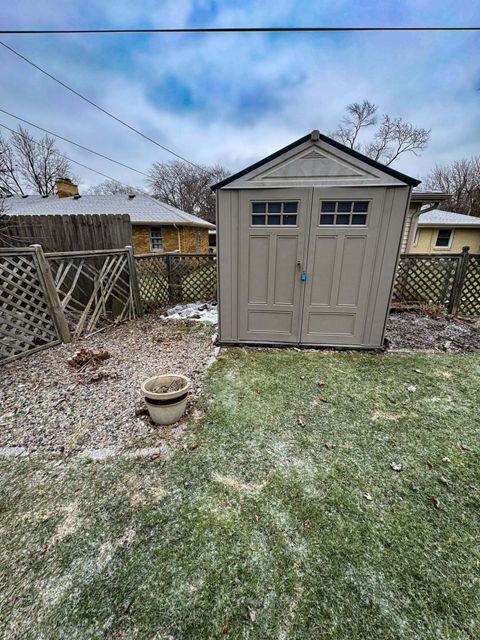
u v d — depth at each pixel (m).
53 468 1.92
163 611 1.18
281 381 3.01
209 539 1.46
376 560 1.36
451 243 12.85
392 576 1.29
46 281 3.70
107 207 12.49
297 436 2.21
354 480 1.82
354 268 3.46
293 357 3.57
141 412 2.47
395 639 1.08
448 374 3.13
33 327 3.70
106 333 4.52
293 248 3.48
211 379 3.05
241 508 1.63
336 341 3.75
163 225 12.21
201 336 4.39
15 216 5.18
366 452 2.05
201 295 6.57
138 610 1.18
